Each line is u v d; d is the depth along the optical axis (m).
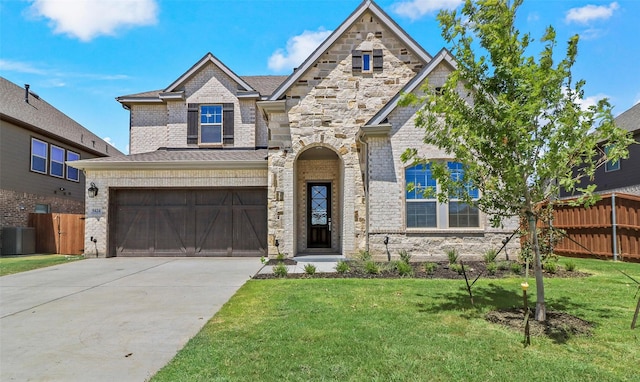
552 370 3.68
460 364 3.81
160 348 4.46
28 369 3.90
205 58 16.20
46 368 3.93
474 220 11.22
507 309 5.80
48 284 8.45
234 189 13.47
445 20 5.34
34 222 16.11
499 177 5.39
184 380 3.52
